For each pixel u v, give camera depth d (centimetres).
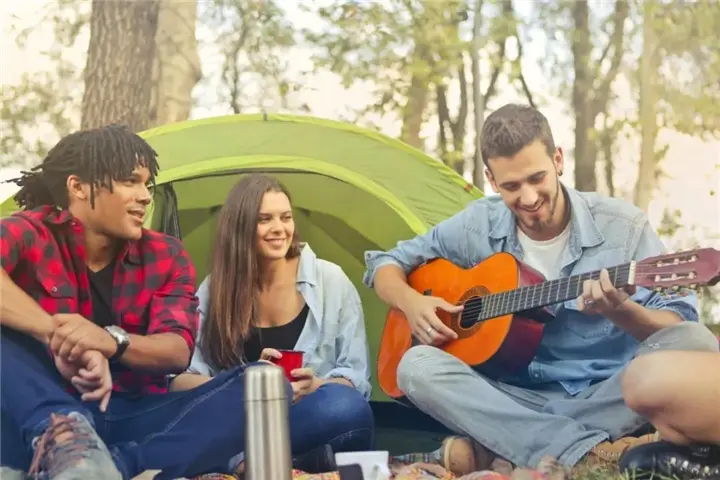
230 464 173
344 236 218
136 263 189
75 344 170
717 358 184
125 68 220
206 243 209
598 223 203
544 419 187
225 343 199
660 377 184
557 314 197
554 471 182
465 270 207
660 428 183
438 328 202
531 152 210
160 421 168
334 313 204
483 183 215
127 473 160
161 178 208
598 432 186
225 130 217
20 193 194
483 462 189
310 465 185
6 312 167
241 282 203
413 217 216
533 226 205
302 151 219
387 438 200
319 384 190
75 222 188
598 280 188
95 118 217
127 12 221
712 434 179
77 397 168
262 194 208
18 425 150
